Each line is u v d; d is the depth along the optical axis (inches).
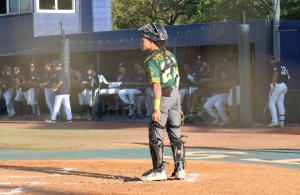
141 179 394.3
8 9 1861.5
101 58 1636.3
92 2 1904.5
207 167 486.0
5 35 1843.0
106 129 1079.0
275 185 362.9
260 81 1184.8
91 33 1537.9
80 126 1175.0
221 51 1441.9
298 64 1227.9
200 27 1318.9
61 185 367.2
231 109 1138.7
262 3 2564.0
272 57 1070.4
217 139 821.9
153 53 396.5
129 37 1460.4
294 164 510.6
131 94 1318.9
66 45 1320.1
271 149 684.1
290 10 2071.9
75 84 1352.1
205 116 1269.7
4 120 1429.6
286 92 1120.2
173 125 405.1
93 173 447.2
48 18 1827.0
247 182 379.6
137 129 1067.9
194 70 1244.5
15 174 439.8
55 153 653.9
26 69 1820.9
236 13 2632.9
